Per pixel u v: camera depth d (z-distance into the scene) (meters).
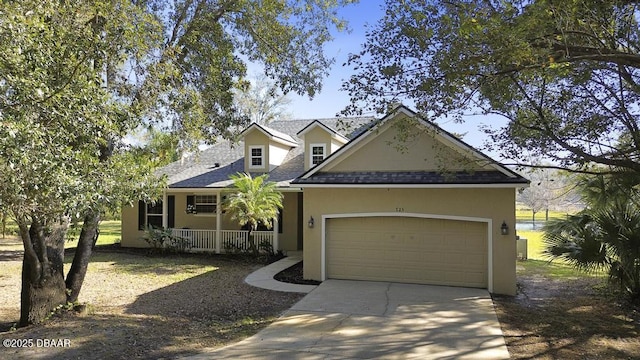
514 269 11.29
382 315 8.92
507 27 6.72
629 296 10.55
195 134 11.39
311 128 18.12
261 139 19.08
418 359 6.55
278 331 7.86
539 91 9.90
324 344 7.16
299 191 17.95
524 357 6.90
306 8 12.14
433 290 11.29
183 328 8.05
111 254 18.22
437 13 7.97
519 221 39.50
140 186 7.87
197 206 19.69
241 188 16.03
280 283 12.42
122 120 6.64
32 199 5.26
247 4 11.53
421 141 12.50
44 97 4.91
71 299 9.48
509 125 9.93
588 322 8.87
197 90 11.78
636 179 9.83
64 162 5.31
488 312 9.20
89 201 5.77
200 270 14.59
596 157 9.15
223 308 9.76
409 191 12.21
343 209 12.70
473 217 11.63
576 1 6.28
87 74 5.68
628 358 6.93
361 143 12.96
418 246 12.19
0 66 4.45
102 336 7.18
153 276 13.59
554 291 11.85
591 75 9.00
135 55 7.98
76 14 6.29
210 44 11.70
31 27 4.86
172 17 11.10
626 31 7.80
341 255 12.80
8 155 4.22
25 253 8.45
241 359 6.44
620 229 9.62
